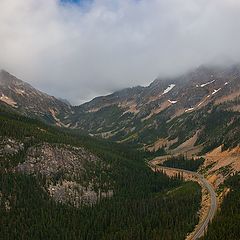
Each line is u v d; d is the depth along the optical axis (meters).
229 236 193.12
